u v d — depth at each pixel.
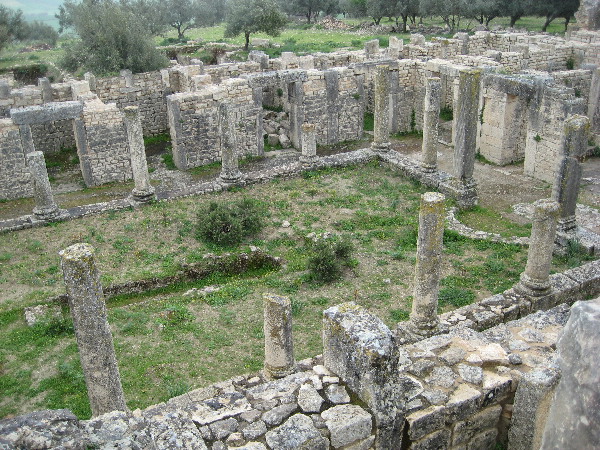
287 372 12.81
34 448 5.87
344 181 25.72
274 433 8.09
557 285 16.00
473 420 9.50
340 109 32.84
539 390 8.57
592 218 22.06
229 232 20.53
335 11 77.56
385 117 27.27
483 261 19.09
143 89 35.03
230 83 29.80
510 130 28.39
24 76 51.81
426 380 9.73
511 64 33.97
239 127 30.66
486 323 14.76
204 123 30.06
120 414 7.02
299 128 32.03
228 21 55.00
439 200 13.14
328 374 9.13
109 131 28.38
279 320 12.41
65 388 13.93
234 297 17.56
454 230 20.98
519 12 58.91
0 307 17.09
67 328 16.27
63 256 10.71
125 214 22.59
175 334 15.88
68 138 33.00
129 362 14.71
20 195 27.72
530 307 15.45
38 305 17.22
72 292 10.84
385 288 17.72
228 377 14.10
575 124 18.23
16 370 14.59
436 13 60.41
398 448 8.72
